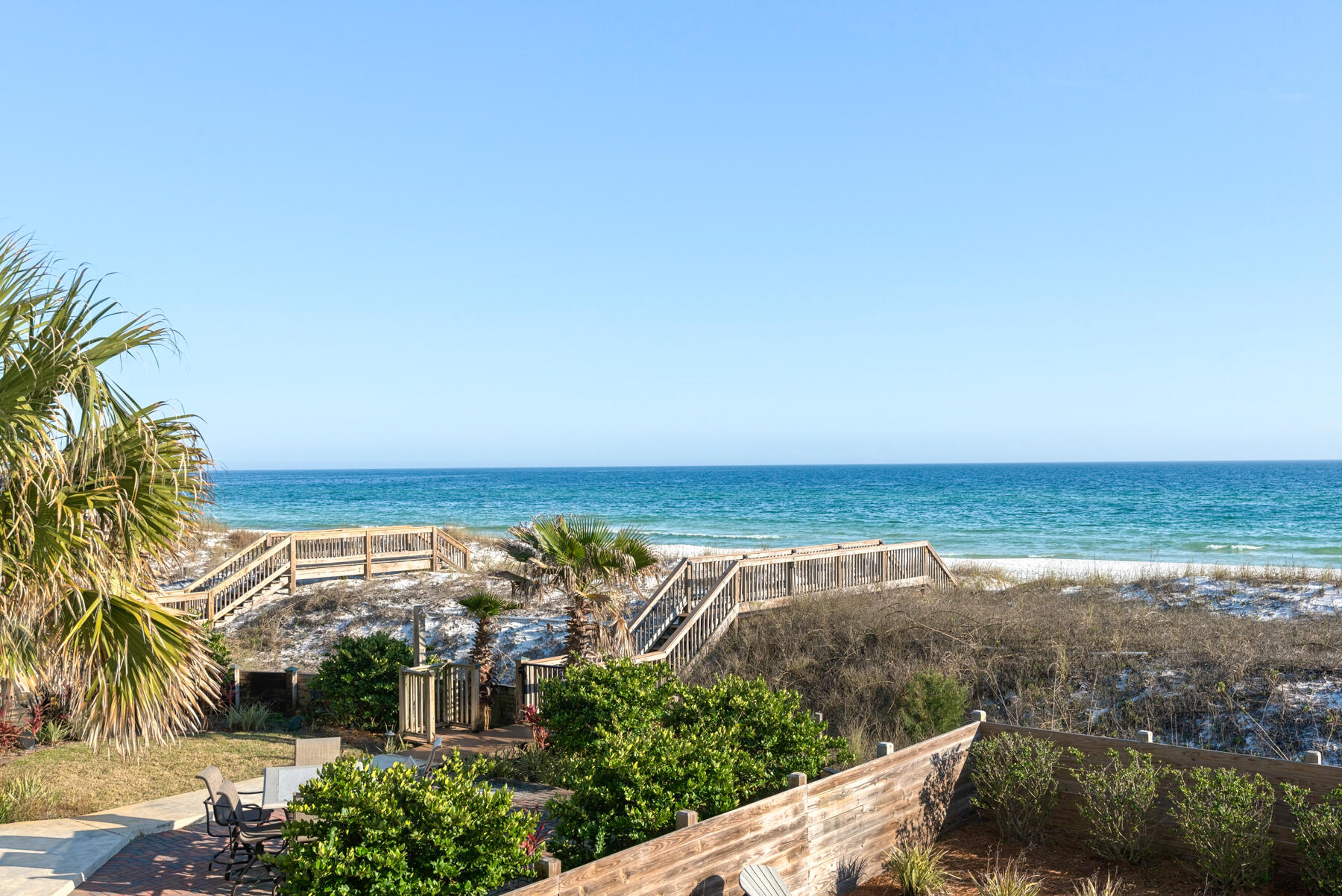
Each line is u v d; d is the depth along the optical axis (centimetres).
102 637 743
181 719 804
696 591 1795
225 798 828
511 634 2094
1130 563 3381
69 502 722
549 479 18025
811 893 743
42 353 722
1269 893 759
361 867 581
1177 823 827
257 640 2220
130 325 766
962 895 775
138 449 755
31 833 917
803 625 1752
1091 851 869
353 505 9250
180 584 2566
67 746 1360
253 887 781
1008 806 913
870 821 816
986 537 5172
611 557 1416
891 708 1388
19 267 739
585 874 559
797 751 902
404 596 2450
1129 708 1298
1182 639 1466
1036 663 1466
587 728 1057
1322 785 767
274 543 2544
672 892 618
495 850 620
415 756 1342
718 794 734
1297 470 17600
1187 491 9106
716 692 983
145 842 914
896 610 1756
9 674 743
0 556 688
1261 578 2023
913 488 11075
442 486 14062
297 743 1032
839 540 5225
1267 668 1319
